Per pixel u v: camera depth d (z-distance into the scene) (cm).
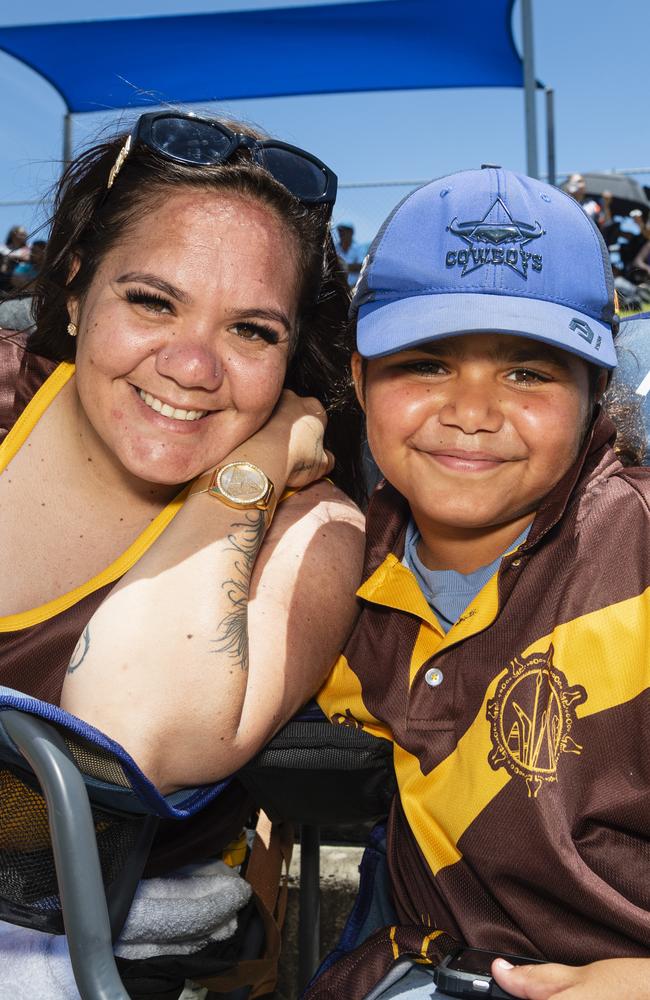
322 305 169
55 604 146
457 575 139
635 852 117
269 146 150
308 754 131
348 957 127
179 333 142
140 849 118
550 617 123
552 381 126
